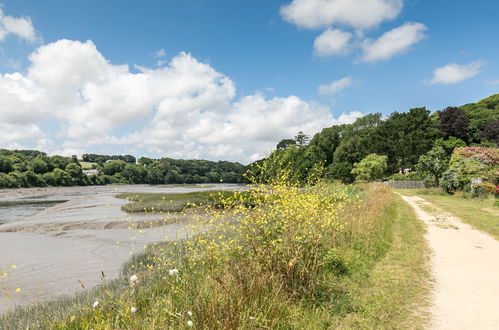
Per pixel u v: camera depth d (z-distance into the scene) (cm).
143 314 349
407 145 5478
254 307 357
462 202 1898
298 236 525
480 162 2342
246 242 520
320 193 777
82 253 1109
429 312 421
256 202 554
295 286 446
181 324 304
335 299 456
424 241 866
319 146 7000
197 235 538
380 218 1067
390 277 562
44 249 1198
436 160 3175
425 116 5819
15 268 926
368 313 418
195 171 16725
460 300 460
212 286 353
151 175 13075
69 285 759
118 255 1060
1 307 604
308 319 383
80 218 1969
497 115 6350
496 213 1379
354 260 626
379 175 4528
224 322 308
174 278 447
